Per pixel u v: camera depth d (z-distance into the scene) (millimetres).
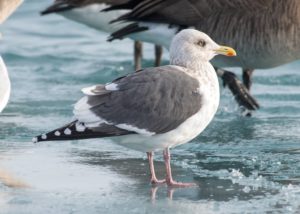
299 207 11008
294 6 17547
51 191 11711
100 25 19406
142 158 13680
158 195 11594
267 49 17828
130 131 11938
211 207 11039
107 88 12078
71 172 12727
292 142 14898
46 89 19562
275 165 13336
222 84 19812
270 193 11688
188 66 12633
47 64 22156
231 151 14320
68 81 20438
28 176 12461
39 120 16516
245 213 10773
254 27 17734
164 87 12148
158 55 21312
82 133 11711
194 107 12188
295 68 21984
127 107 11961
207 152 14250
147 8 17984
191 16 17969
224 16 17844
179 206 11086
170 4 17984
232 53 12805
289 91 19469
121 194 11625
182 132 12219
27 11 28109
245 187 11969
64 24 27062
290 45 17734
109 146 14477
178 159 13734
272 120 16922
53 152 13984
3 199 11320
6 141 14750
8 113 17188
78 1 19078
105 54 23453
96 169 12922
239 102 17922
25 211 10828
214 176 12664
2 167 12953
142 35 18484
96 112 11867
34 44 24531
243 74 18969
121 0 19078
